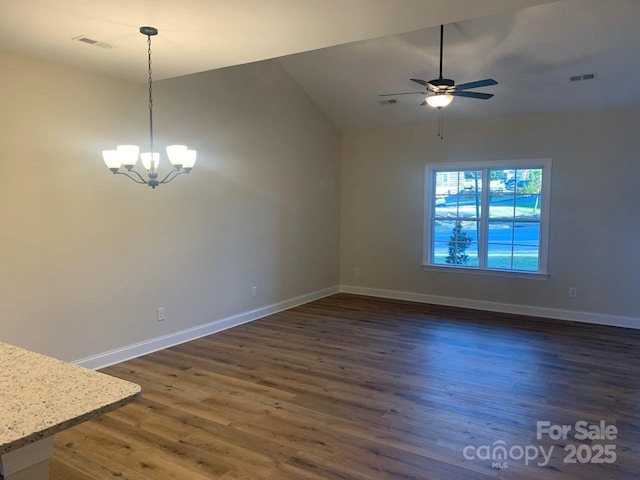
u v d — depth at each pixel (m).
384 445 2.76
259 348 4.61
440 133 6.52
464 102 5.86
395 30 2.95
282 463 2.57
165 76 4.00
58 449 2.71
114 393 1.30
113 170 3.44
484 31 4.51
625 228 5.44
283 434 2.89
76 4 2.56
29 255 3.53
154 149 4.41
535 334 5.13
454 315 6.01
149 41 3.13
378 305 6.58
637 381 3.76
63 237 3.73
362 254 7.31
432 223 6.78
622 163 5.42
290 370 4.01
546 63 4.84
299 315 5.98
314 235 6.84
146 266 4.40
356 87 6.05
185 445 2.76
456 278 6.55
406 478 2.43
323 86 6.21
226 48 3.27
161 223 4.52
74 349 3.85
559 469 2.52
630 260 5.44
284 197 6.17
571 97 5.38
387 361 4.23
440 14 2.71
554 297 5.89
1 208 3.36
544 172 5.85
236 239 5.43
